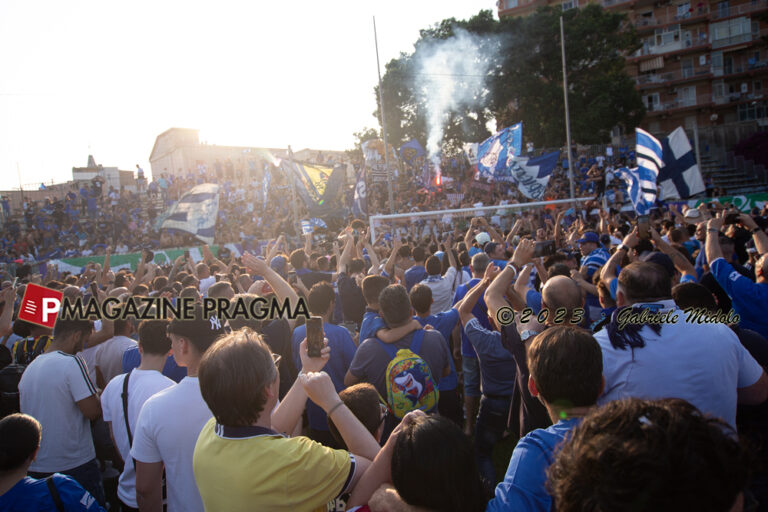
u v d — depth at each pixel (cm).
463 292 529
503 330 296
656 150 1067
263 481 170
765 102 4444
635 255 514
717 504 88
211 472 178
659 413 98
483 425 385
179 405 240
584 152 2944
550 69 3541
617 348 227
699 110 4622
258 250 2081
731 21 4488
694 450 89
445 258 770
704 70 4553
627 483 88
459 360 685
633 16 4675
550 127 3416
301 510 172
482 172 1633
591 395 175
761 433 238
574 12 3562
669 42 4622
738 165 3447
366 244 671
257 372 178
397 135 3709
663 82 4628
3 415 389
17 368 398
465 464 153
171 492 236
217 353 179
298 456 174
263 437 179
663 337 222
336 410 197
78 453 334
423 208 2306
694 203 1820
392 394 309
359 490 172
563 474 105
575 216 1476
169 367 384
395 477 155
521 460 172
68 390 331
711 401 212
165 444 235
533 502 162
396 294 329
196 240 2298
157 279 639
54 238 2514
